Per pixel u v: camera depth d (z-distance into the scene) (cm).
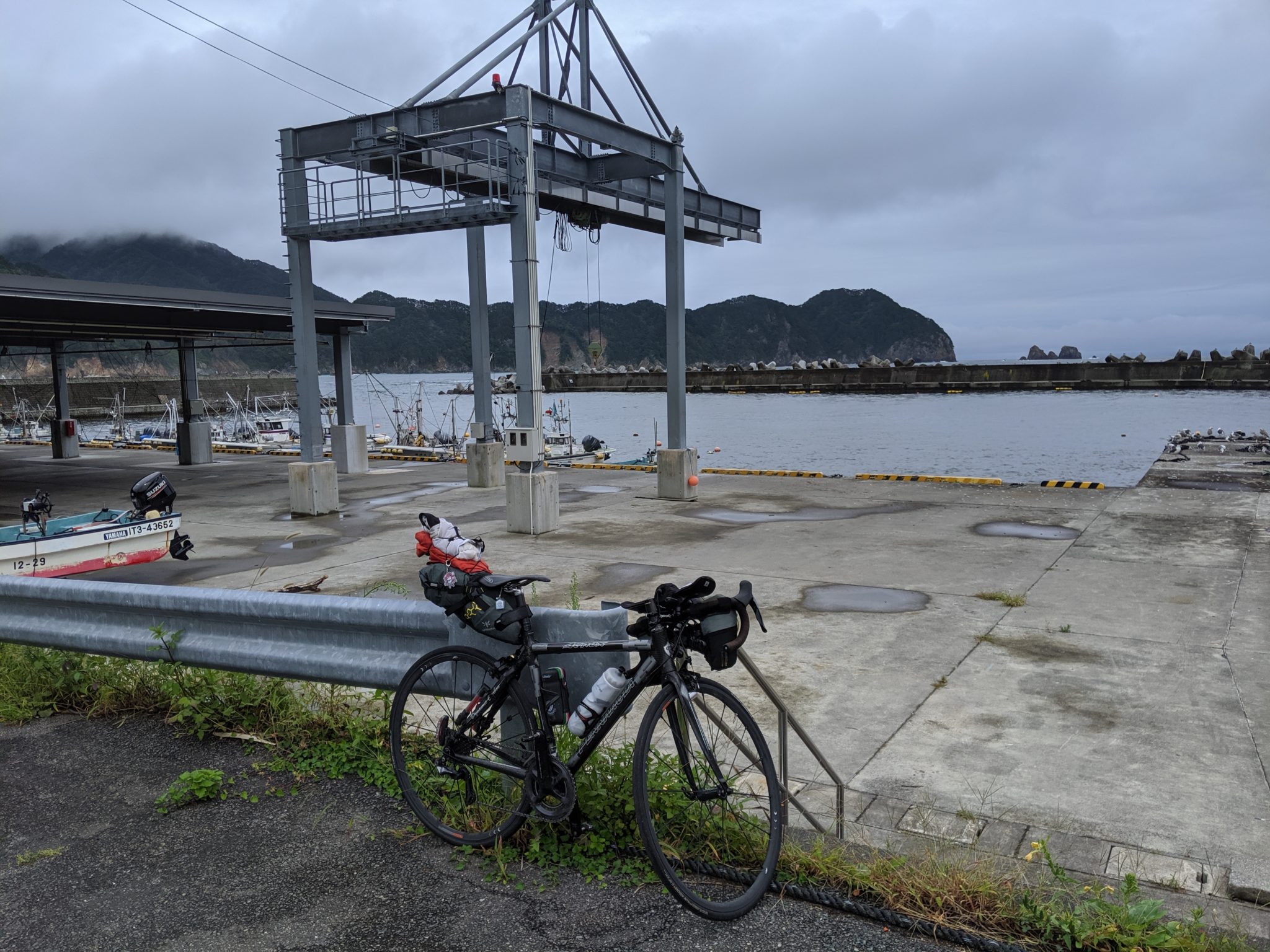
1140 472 3756
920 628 764
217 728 474
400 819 378
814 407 8512
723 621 302
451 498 1697
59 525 1184
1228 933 298
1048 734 532
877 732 538
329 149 1413
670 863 325
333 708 468
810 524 1312
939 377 10306
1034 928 290
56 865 348
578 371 15900
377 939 295
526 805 331
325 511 1519
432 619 378
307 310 1491
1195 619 779
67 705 522
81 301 1684
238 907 316
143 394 10975
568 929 297
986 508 1416
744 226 1994
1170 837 404
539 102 1282
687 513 1442
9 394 9662
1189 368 9000
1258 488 1576
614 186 1686
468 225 1308
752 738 315
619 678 316
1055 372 9756
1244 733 531
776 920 301
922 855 355
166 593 468
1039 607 826
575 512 1469
